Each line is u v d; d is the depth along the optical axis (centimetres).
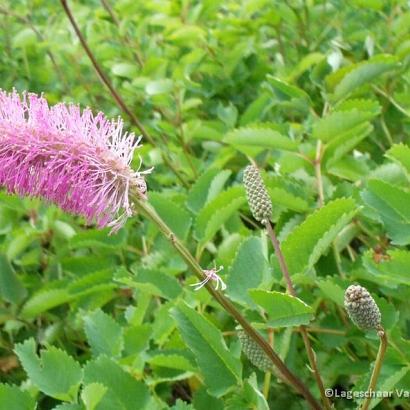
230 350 35
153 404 33
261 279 34
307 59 55
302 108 48
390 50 58
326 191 44
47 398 44
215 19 72
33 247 55
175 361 35
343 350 40
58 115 32
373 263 34
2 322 48
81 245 47
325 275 41
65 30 72
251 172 31
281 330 37
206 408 36
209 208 40
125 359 36
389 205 35
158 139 64
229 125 57
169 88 56
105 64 68
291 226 41
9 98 33
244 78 66
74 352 49
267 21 67
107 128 32
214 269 32
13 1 81
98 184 31
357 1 61
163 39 72
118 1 72
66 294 45
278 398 39
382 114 53
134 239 51
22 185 32
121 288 47
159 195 41
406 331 39
